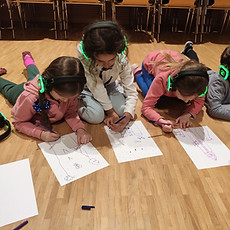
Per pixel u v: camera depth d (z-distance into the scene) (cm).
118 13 348
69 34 308
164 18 352
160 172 103
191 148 116
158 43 283
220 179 101
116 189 95
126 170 104
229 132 129
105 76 131
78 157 108
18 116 116
